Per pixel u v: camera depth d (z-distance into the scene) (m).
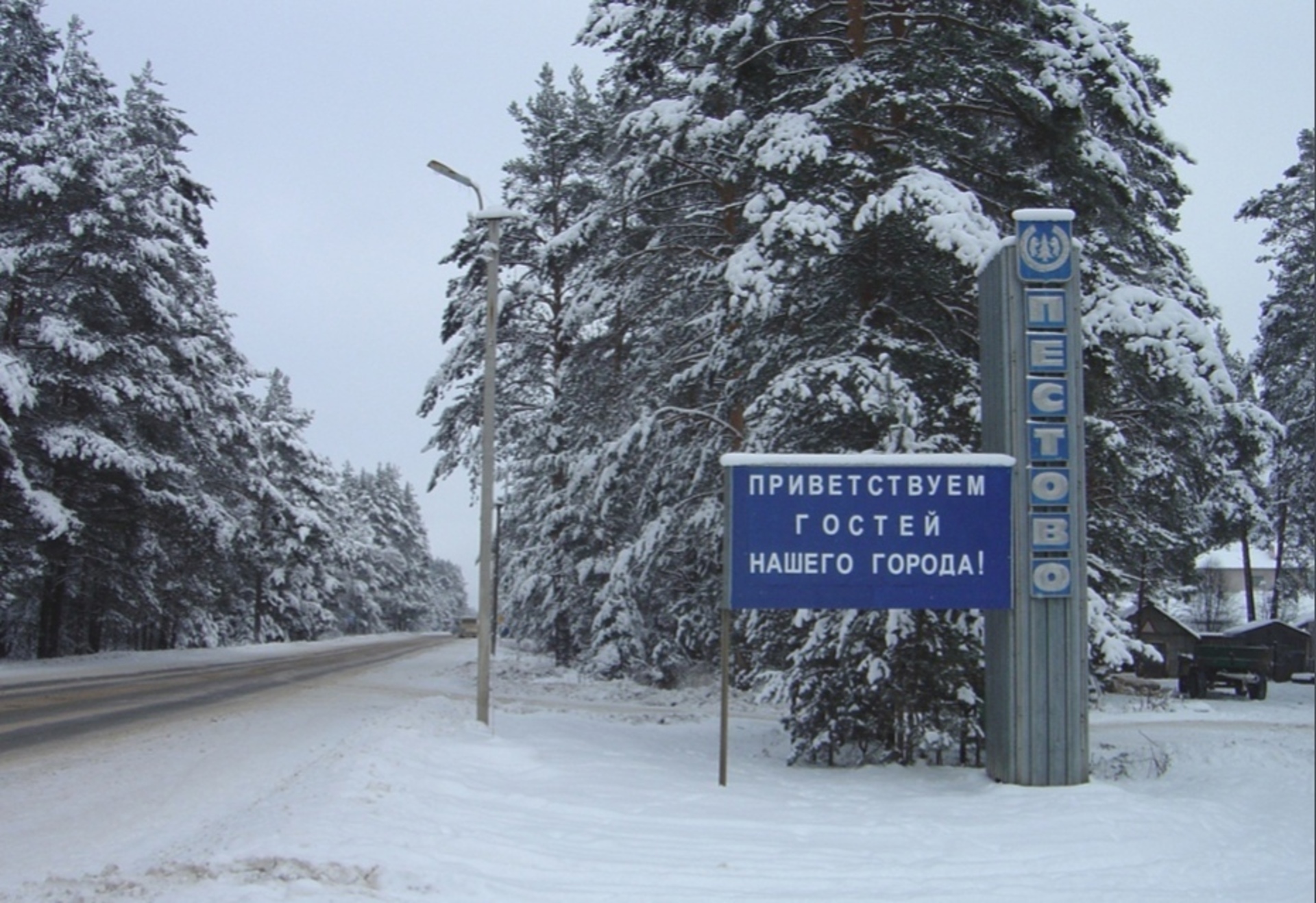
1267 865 7.29
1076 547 11.83
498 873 7.42
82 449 35.19
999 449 12.23
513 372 33.31
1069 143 15.67
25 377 32.38
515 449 35.22
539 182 33.75
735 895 7.04
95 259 35.47
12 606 41.59
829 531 11.80
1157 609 45.19
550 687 29.62
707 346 22.78
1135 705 30.09
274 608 76.19
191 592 47.31
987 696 12.27
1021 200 16.73
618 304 23.31
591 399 27.14
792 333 16.61
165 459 38.78
